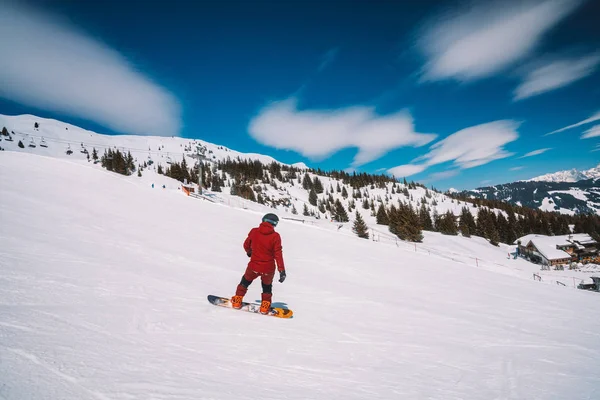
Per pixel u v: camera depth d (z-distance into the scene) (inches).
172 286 208.4
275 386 90.1
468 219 4101.9
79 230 387.2
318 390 92.7
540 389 115.4
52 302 127.6
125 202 787.4
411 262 584.1
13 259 193.6
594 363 152.4
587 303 370.6
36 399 57.6
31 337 86.8
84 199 704.4
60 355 79.6
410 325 202.1
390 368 123.5
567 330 224.4
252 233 185.0
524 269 2004.2
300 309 214.4
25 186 709.9
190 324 137.2
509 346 174.7
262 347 125.1
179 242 448.5
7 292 128.8
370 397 93.4
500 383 119.5
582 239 3157.0
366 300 265.1
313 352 129.1
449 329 202.1
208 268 309.9
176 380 80.4
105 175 1226.0
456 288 386.6
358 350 141.2
